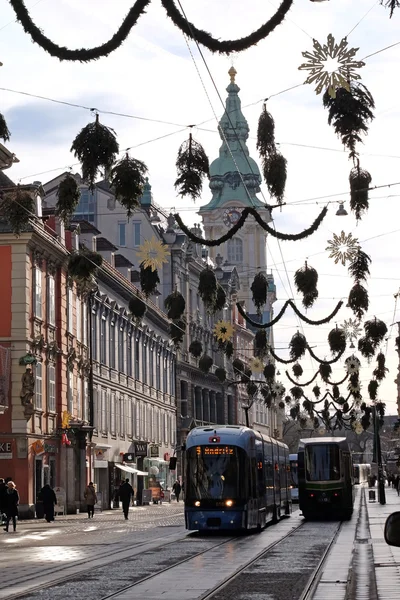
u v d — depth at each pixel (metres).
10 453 63.78
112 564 29.55
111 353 88.69
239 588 22.80
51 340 70.69
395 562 28.25
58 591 22.39
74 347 76.38
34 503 65.00
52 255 71.12
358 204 23.03
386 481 182.12
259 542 38.75
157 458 101.81
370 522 53.28
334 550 34.16
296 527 50.25
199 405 125.38
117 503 84.88
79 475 75.06
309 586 22.89
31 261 66.81
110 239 105.44
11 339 64.94
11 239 65.19
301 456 59.75
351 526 50.75
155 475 100.69
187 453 44.84
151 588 22.83
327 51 13.67
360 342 40.06
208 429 45.81
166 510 80.25
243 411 148.00
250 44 14.93
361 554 32.25
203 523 43.91
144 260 28.17
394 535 10.98
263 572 26.67
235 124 173.88
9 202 24.69
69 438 72.94
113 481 85.44
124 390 92.56
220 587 22.88
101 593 21.88
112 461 86.19
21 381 64.44
